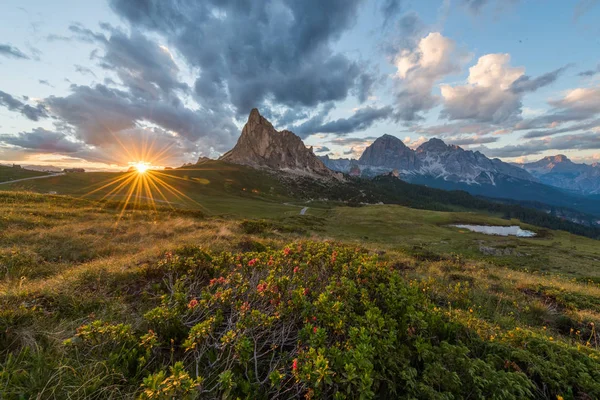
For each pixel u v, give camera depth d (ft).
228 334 10.61
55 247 31.68
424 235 186.60
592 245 191.83
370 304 14.37
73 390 9.16
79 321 13.62
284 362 10.79
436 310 15.26
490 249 139.13
